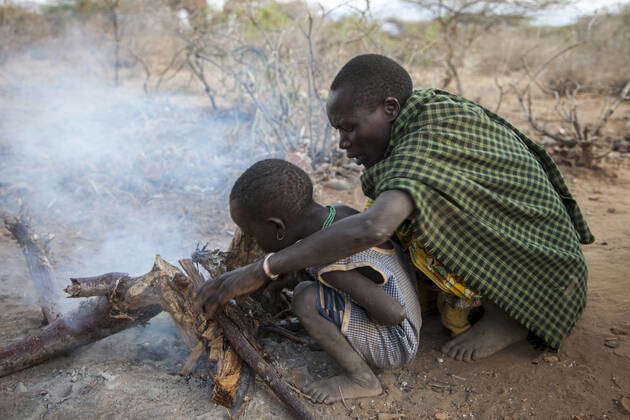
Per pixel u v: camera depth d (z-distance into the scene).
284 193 2.03
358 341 2.20
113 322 2.31
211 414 2.10
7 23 11.20
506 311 2.28
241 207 2.07
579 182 4.95
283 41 6.05
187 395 2.20
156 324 2.70
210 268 2.37
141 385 2.24
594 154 5.50
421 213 2.02
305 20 5.57
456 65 8.45
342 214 2.15
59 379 2.29
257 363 2.11
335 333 2.19
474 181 2.15
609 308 2.79
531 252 2.24
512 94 9.05
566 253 2.34
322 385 2.24
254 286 2.02
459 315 2.51
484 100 8.55
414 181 2.02
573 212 2.61
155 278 2.21
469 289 2.31
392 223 1.94
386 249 2.21
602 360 2.39
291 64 5.76
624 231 3.83
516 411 2.16
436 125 2.16
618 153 5.75
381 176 2.15
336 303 2.18
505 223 2.24
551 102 8.63
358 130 2.24
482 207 2.17
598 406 2.16
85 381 2.26
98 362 2.40
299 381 2.31
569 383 2.28
